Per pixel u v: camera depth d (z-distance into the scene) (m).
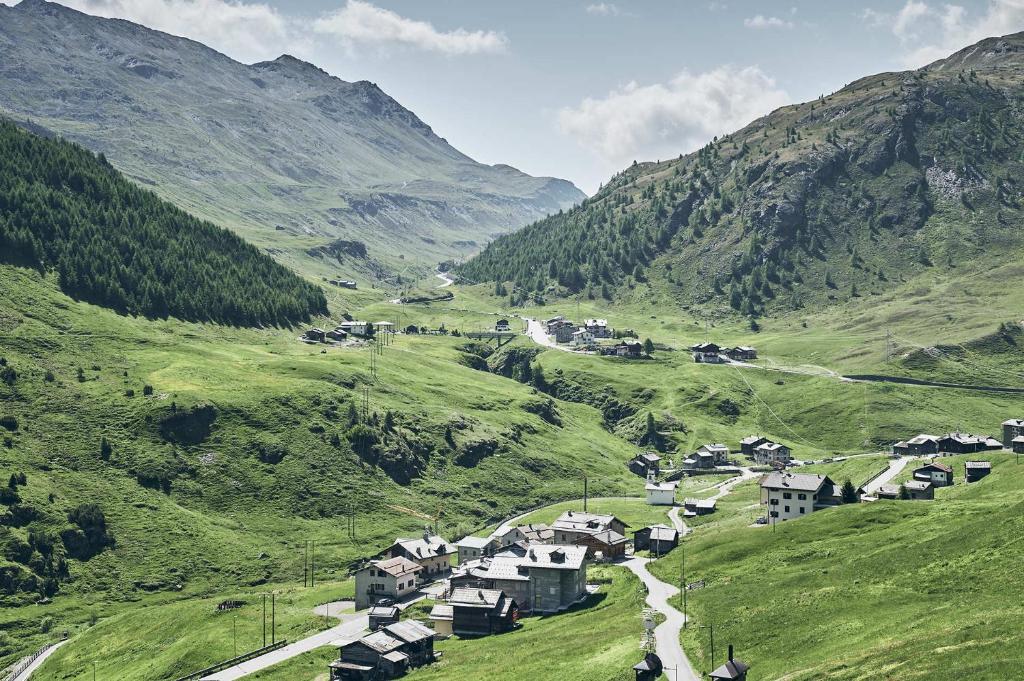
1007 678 83.56
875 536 148.88
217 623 177.25
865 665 96.12
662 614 137.38
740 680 102.31
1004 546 121.44
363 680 137.38
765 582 139.12
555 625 150.62
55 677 169.25
